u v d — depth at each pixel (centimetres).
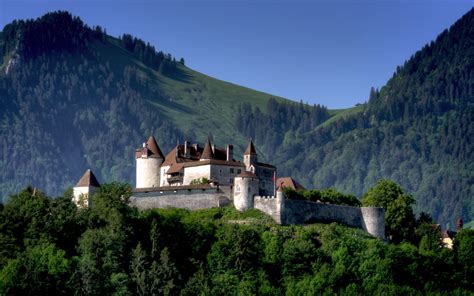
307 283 18288
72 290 17038
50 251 18038
